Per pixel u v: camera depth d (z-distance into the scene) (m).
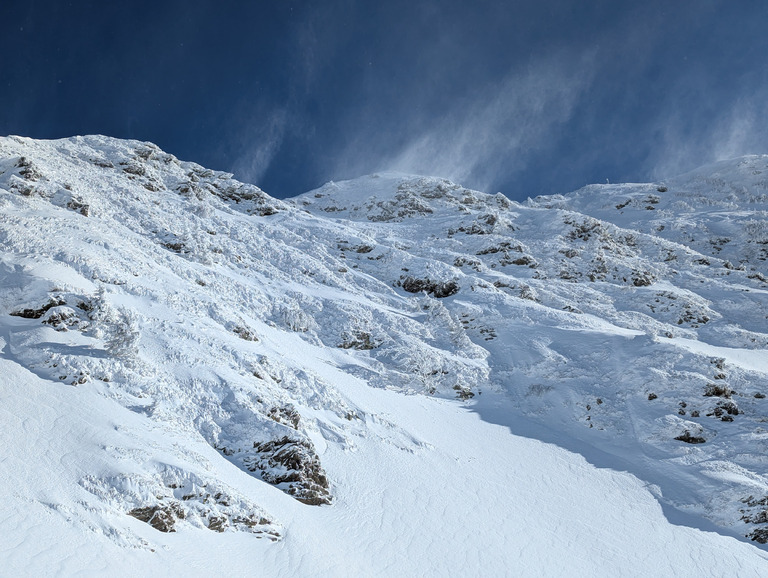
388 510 25.41
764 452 35.66
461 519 26.27
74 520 16.70
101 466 19.22
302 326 46.12
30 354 24.34
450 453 32.94
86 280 32.50
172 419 24.48
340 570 20.11
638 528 29.47
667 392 41.31
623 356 45.81
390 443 31.62
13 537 15.12
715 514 31.56
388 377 41.53
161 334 30.62
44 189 47.56
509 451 35.38
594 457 36.50
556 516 28.95
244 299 46.28
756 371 44.97
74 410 21.80
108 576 15.35
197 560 17.84
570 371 45.28
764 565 28.02
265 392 29.05
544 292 64.31
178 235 53.12
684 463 35.44
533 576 23.47
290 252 63.47
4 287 28.70
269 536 20.34
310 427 29.64
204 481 20.64
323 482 25.19
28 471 17.80
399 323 51.19
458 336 49.62
